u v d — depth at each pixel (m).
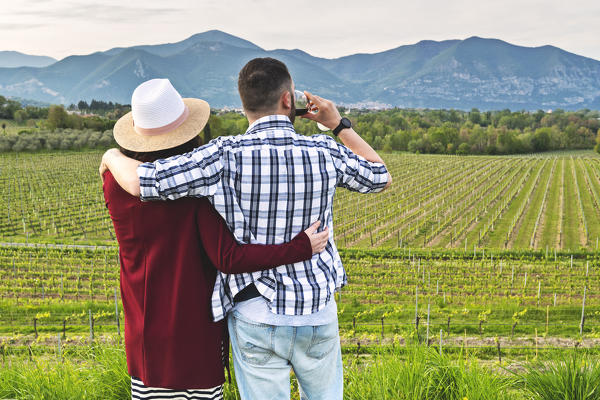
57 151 131.62
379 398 3.17
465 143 162.25
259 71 2.25
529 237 52.62
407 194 76.50
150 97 2.29
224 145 2.18
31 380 3.28
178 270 2.26
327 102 2.54
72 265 40.91
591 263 40.62
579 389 3.21
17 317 24.80
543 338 21.05
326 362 2.42
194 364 2.33
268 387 2.35
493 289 32.56
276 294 2.22
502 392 3.28
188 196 2.20
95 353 3.76
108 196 2.30
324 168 2.26
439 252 44.41
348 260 41.62
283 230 2.22
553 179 90.81
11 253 44.12
